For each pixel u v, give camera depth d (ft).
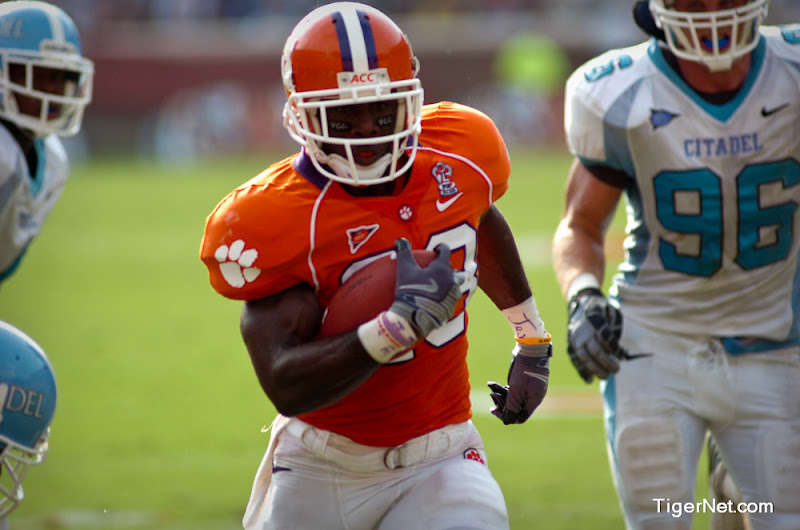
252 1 264.11
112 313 102.63
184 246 144.36
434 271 26.55
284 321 27.73
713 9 34.12
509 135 256.52
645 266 37.01
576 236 38.17
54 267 130.52
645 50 37.32
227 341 90.33
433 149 29.40
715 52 34.27
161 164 252.42
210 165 244.22
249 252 27.71
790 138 35.58
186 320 99.35
